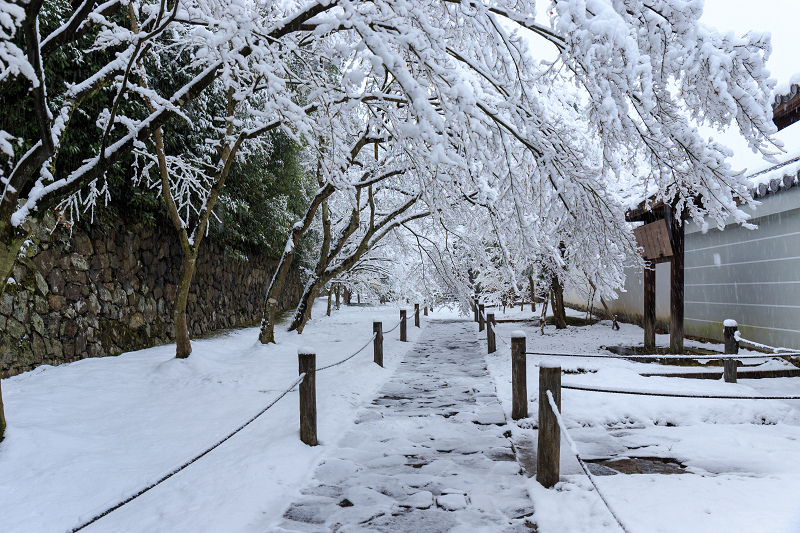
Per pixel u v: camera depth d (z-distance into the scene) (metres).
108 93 9.01
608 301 17.84
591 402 5.93
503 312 22.78
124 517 3.32
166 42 9.75
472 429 5.36
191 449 4.69
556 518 3.21
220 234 14.52
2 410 4.60
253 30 4.53
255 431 5.26
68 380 7.34
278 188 17.73
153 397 6.85
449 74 4.35
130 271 10.60
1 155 4.85
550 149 4.89
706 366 7.95
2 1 3.28
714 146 4.82
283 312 21.69
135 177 9.07
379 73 4.27
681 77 4.50
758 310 9.68
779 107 7.30
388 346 12.07
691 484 3.62
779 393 6.17
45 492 3.74
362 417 5.88
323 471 4.20
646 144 4.99
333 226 20.67
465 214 11.07
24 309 7.75
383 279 23.38
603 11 3.79
